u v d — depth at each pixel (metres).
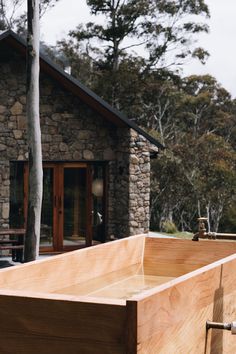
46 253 11.98
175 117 28.47
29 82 8.37
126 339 1.54
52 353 1.64
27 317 1.66
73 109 12.10
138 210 12.12
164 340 1.73
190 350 1.97
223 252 3.55
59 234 12.15
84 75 27.42
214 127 29.22
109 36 26.70
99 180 12.55
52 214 12.11
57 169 12.12
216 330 2.24
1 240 10.68
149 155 12.20
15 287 2.24
